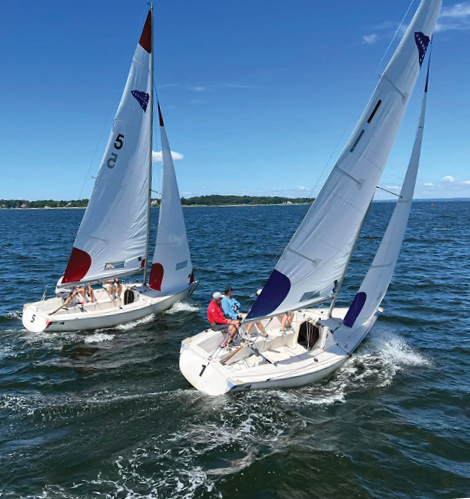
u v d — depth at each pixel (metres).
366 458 6.92
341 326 11.17
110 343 11.96
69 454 6.85
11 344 11.77
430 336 12.65
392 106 8.86
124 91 12.99
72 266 13.56
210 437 7.39
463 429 7.83
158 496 5.93
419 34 8.63
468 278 20.58
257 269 23.58
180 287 15.65
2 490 5.95
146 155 14.02
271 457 6.86
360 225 9.91
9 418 7.95
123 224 14.17
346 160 8.77
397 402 8.75
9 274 22.19
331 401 8.73
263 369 9.16
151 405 8.43
